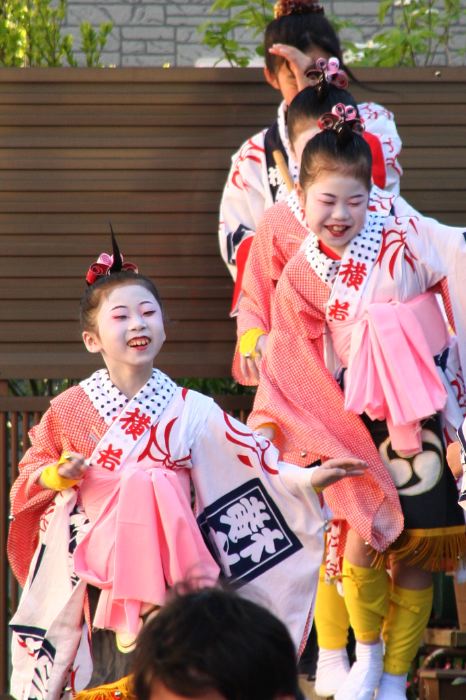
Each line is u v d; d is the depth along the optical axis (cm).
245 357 1586
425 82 1845
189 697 573
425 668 1589
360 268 1451
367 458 1431
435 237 1459
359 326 1438
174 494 1248
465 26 2586
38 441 1309
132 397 1304
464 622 1614
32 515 1325
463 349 1458
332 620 1515
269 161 1719
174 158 1825
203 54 2728
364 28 2738
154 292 1327
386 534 1415
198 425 1294
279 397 1470
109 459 1268
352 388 1427
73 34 2703
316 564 1317
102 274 1356
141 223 1819
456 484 1444
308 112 1570
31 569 1297
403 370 1412
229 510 1305
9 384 1794
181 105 1827
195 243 1820
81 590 1261
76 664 1258
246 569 1302
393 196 1520
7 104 1812
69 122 1816
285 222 1590
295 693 588
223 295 1816
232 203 1747
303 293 1477
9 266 1802
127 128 1820
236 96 1828
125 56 2728
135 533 1239
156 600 1229
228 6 2073
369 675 1424
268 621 587
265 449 1320
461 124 1850
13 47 1948
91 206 1811
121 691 1218
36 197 1811
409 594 1449
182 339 1808
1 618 1675
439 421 1446
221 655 571
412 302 1455
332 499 1434
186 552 1240
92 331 1322
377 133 1738
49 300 1800
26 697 1286
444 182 1844
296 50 1648
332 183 1423
